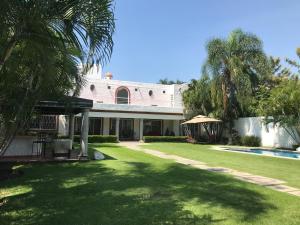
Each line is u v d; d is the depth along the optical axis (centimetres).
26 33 496
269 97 2430
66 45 548
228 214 598
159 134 3634
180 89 3800
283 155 2038
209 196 734
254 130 2817
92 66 549
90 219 572
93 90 3428
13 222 568
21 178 970
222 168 1223
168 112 3362
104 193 767
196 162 1412
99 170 1112
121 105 3131
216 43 2873
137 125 3512
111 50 529
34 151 1461
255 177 1020
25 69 688
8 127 773
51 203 686
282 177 1026
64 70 660
